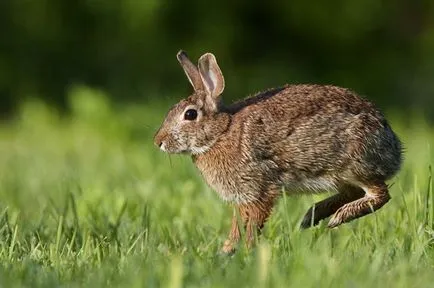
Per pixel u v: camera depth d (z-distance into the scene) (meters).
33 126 27.81
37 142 25.27
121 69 35.47
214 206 12.01
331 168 10.48
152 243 9.84
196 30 36.00
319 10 36.97
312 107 10.48
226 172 10.66
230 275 8.30
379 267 8.59
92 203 12.41
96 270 8.72
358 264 8.52
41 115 28.31
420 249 9.24
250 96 11.11
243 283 8.09
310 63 37.16
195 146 10.73
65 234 10.66
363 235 10.27
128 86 34.75
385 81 37.16
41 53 35.69
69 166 18.81
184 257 9.20
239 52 36.53
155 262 8.90
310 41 37.12
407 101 36.47
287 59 36.94
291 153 10.48
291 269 8.38
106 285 8.18
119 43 35.75
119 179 16.06
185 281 8.23
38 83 35.53
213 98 10.73
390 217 11.05
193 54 35.81
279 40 36.97
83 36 35.91
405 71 37.28
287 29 36.91
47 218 11.75
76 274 8.65
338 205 10.84
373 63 37.38
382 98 36.94
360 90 37.16
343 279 8.09
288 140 10.47
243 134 10.59
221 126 10.66
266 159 10.54
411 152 18.36
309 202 11.79
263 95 10.82
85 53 35.78
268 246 9.09
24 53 35.72
